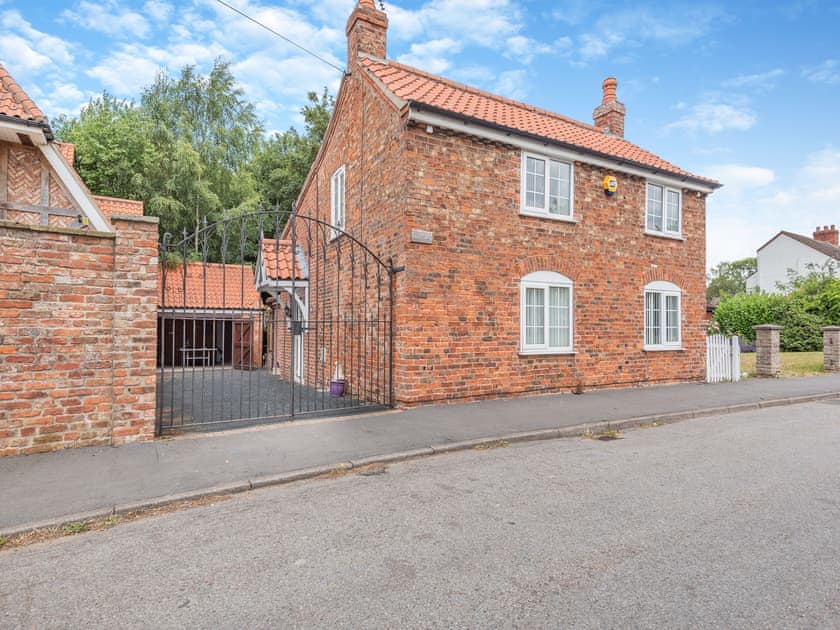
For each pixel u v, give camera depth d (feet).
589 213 37.19
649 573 11.19
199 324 68.49
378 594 10.41
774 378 48.47
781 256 138.41
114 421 21.16
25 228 19.38
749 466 19.71
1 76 28.43
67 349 20.24
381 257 32.81
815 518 14.38
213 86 101.96
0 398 19.04
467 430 24.58
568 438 24.76
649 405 31.83
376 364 32.81
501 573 11.24
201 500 16.19
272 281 42.91
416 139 30.01
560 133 38.88
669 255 41.96
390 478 18.30
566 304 36.24
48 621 9.59
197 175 81.30
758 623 9.29
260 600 10.25
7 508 14.78
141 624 9.46
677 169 43.62
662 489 16.92
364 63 37.09
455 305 31.12
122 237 21.21
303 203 52.31
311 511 15.12
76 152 76.48
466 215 31.63
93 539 13.37
